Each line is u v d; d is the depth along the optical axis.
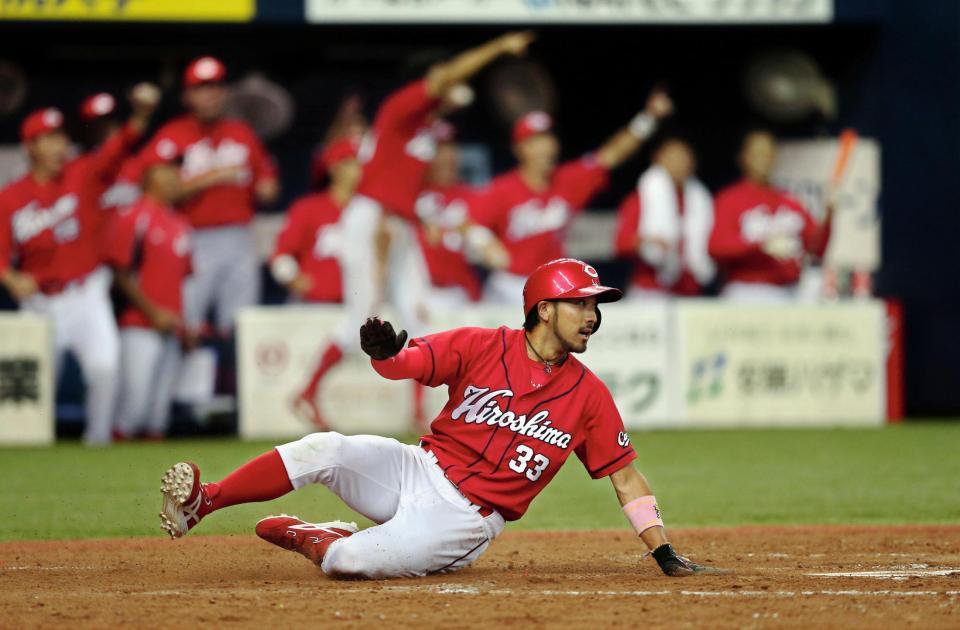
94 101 51.84
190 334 52.09
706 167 65.69
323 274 54.34
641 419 53.22
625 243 57.72
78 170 49.78
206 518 28.73
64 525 27.94
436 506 18.89
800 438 48.91
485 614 16.25
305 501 31.88
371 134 53.72
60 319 49.81
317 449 18.73
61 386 56.53
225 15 54.94
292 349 50.88
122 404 50.72
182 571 20.88
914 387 62.22
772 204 56.19
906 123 62.66
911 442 47.12
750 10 57.94
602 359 52.91
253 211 55.66
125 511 30.16
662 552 19.61
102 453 44.16
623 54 64.88
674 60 65.06
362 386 50.56
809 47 63.56
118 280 49.84
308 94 62.03
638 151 64.56
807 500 32.22
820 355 54.44
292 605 16.92
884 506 31.08
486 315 50.25
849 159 62.75
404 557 18.88
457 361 18.84
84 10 54.00
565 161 65.88
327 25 59.31
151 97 49.69
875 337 54.78
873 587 18.41
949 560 21.86
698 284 59.31
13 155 59.34
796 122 63.78
